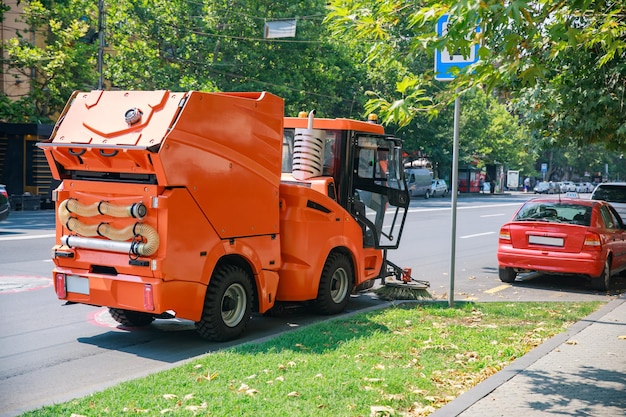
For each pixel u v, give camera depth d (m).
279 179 8.70
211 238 7.79
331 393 5.82
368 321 8.95
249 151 8.21
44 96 36.66
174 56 41.34
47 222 23.61
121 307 7.64
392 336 8.08
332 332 8.23
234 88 41.59
